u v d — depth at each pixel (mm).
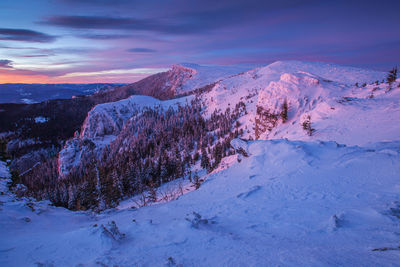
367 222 8719
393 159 16438
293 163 23828
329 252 6223
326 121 58719
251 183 22250
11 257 7523
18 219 13422
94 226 9891
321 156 23547
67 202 72188
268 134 114250
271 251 6812
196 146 178125
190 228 9922
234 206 15547
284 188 17672
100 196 67750
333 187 15242
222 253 7031
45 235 10742
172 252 7449
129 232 10461
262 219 11773
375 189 13047
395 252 5465
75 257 7480
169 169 107938
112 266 6445
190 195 24531
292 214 11844
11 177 23750
